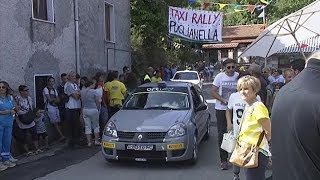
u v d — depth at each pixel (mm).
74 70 12516
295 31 8008
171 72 24453
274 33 8406
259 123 4535
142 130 7367
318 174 2104
